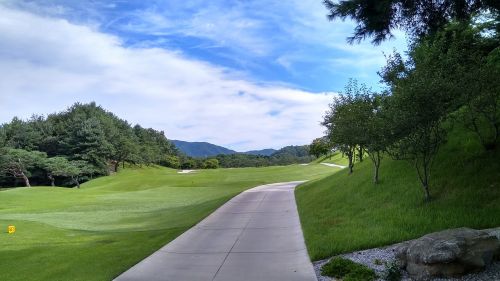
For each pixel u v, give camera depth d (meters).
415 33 8.73
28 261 10.77
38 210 26.42
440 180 12.33
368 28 8.59
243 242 11.80
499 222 9.02
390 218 11.24
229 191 34.94
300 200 21.05
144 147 105.25
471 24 13.48
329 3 8.43
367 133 15.02
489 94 11.19
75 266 9.91
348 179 20.52
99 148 80.06
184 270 9.11
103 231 16.77
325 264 8.36
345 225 11.91
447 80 10.70
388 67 13.94
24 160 71.12
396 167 16.41
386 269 7.39
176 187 41.62
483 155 12.21
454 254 6.74
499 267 6.88
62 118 96.81
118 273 9.09
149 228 16.75
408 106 10.62
